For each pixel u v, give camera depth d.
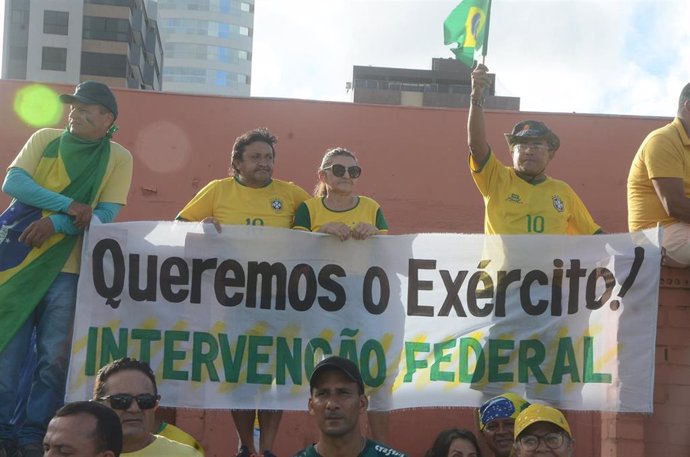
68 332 7.37
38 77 76.25
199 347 7.52
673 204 7.92
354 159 7.92
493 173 8.02
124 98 10.77
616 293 7.68
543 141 8.04
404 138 10.81
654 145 8.04
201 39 144.25
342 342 7.62
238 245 7.65
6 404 7.14
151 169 10.68
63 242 7.36
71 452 5.20
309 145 10.79
